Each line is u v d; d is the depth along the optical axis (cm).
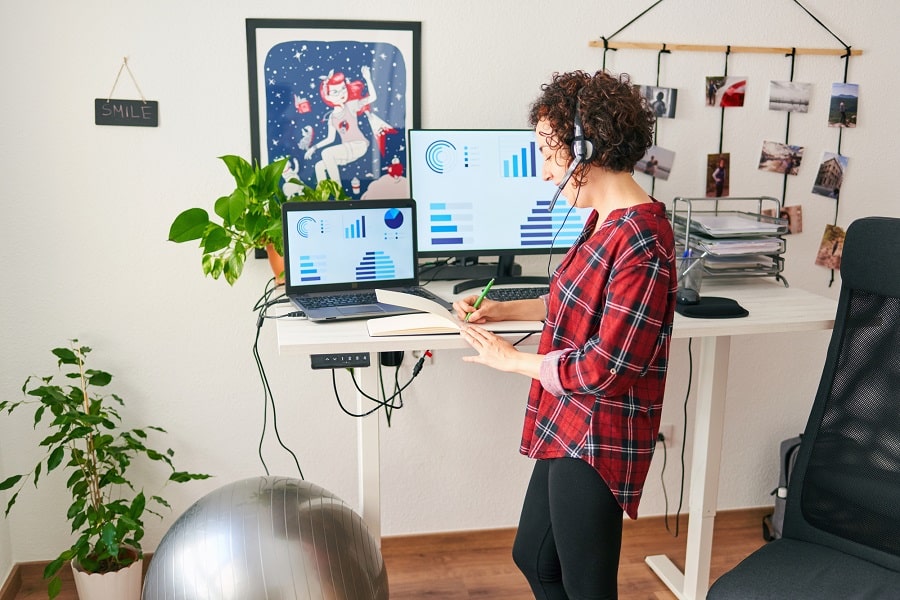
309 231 212
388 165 243
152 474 252
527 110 247
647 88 251
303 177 240
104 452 232
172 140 232
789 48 256
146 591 181
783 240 236
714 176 261
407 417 263
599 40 246
